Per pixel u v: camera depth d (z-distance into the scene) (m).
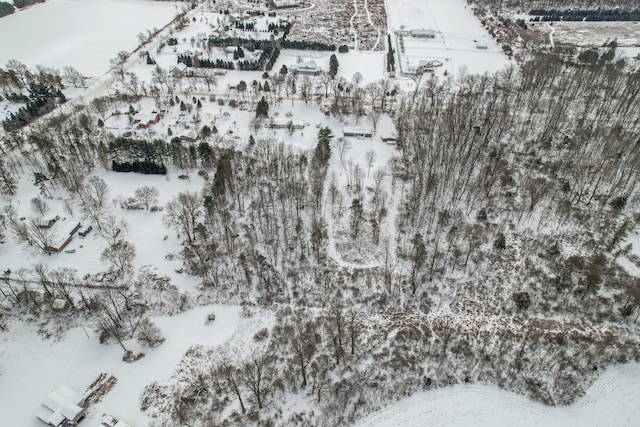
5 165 130.50
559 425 75.75
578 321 92.44
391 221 116.75
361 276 101.69
